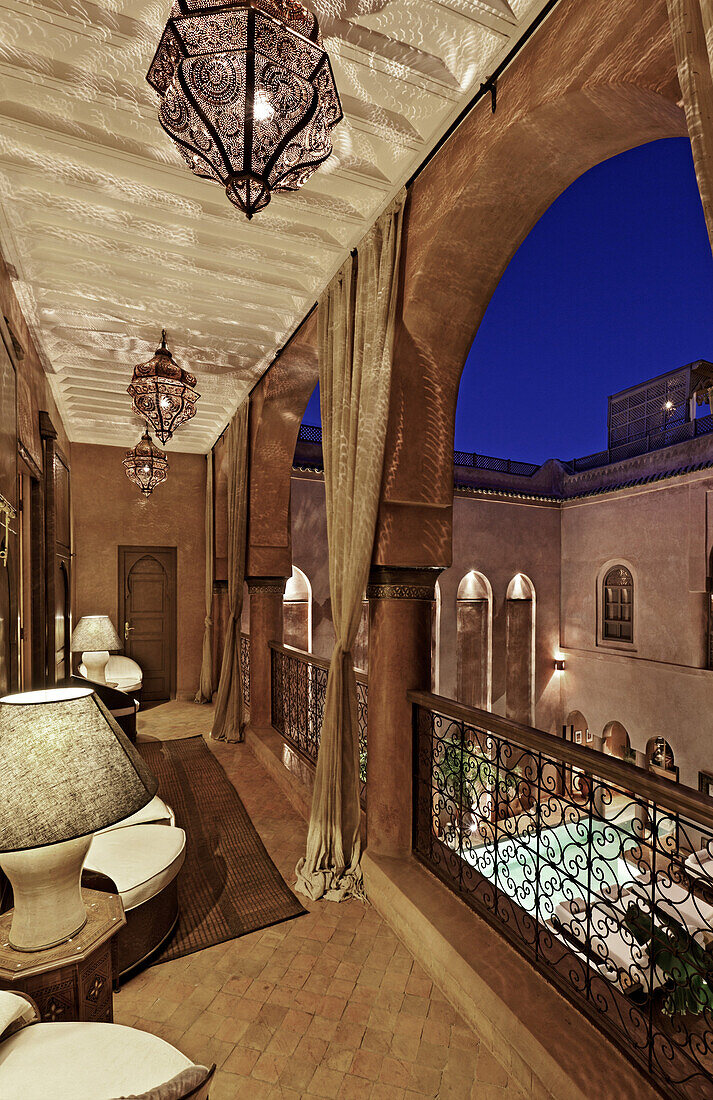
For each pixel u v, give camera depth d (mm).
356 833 3518
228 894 3373
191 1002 2502
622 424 14148
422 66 2406
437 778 3250
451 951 2555
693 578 11547
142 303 4480
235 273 4051
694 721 11469
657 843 1848
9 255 3717
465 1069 2156
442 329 3262
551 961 2354
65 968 1857
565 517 14867
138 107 2670
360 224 3461
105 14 2215
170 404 4676
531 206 2801
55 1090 1411
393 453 3277
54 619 5840
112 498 9070
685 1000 1856
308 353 5102
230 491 7035
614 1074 1892
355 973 2688
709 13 1278
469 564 13656
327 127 1748
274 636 6500
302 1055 2215
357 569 3299
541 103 2186
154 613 9281
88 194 3254
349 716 3555
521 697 14484
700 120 1363
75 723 1921
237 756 5980
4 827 1682
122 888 2643
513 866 7441
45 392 6016
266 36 1510
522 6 2156
